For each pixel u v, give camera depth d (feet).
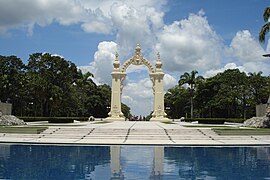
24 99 259.80
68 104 275.80
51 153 67.51
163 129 107.04
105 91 365.40
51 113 272.51
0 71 242.17
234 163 56.39
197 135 100.73
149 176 44.93
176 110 375.86
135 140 92.12
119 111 205.77
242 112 272.72
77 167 51.60
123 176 44.80
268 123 136.56
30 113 281.13
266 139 98.27
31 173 46.60
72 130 105.40
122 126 127.75
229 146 82.53
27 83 243.19
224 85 268.82
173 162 57.11
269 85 250.37
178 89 386.32
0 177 43.73
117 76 207.92
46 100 256.93
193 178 43.78
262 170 49.88
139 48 211.41
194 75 292.81
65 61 269.03
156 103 206.59
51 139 93.30
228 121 203.92
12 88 239.71
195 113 334.24
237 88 260.62
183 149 75.92
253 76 261.85
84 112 314.55
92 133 102.58
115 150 73.10
